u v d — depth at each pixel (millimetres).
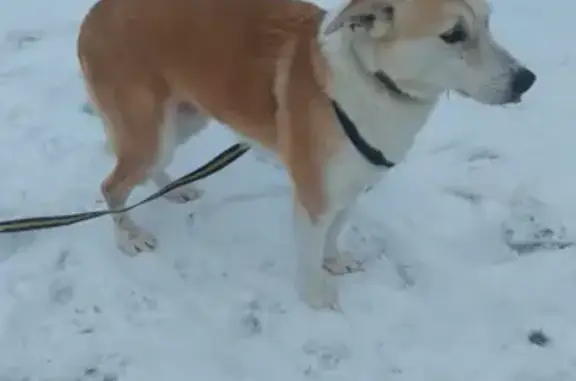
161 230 1684
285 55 1397
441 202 1711
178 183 1569
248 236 1670
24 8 2164
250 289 1593
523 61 1982
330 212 1470
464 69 1310
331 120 1365
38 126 1869
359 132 1362
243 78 1445
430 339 1517
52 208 1720
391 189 1734
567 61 1977
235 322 1551
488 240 1647
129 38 1481
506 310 1547
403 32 1276
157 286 1601
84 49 1520
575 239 1642
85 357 1512
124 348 1521
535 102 1891
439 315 1545
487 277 1592
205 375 1486
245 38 1432
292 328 1540
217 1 1451
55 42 2066
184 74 1489
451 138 1827
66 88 1951
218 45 1445
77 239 1664
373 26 1282
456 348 1504
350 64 1315
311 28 1380
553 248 1631
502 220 1677
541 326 1524
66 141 1838
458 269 1605
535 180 1742
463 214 1689
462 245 1642
